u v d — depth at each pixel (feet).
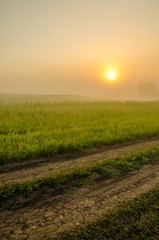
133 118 40.78
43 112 43.55
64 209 10.39
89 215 9.81
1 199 11.16
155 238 8.32
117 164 16.98
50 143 20.80
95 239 8.17
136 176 14.74
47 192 12.25
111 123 33.94
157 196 11.59
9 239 8.05
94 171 15.49
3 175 14.32
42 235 8.34
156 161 18.30
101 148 22.39
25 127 28.43
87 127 30.19
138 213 9.96
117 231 8.68
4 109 44.32
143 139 27.37
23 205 10.80
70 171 15.08
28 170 15.39
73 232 8.55
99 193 12.13
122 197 11.57
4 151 18.15
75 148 21.12
